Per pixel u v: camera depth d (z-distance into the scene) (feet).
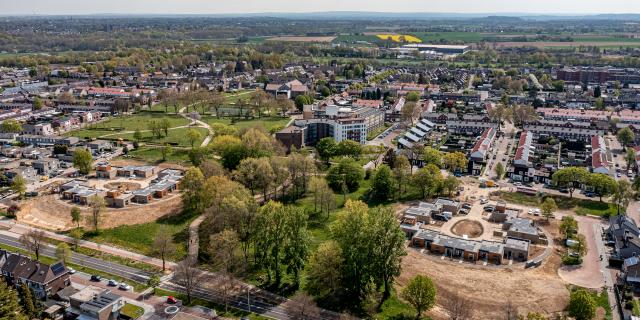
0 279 654.94
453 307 653.30
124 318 651.66
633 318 626.23
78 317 634.43
